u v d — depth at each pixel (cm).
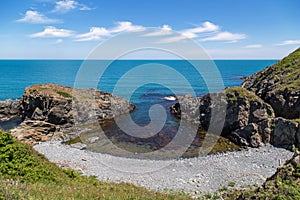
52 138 3947
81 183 1620
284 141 3297
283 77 4356
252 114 3756
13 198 954
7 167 1400
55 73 13088
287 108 3666
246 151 3312
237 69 14975
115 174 2617
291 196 1203
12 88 9375
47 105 4509
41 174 1493
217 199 2028
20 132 3928
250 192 1388
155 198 1549
